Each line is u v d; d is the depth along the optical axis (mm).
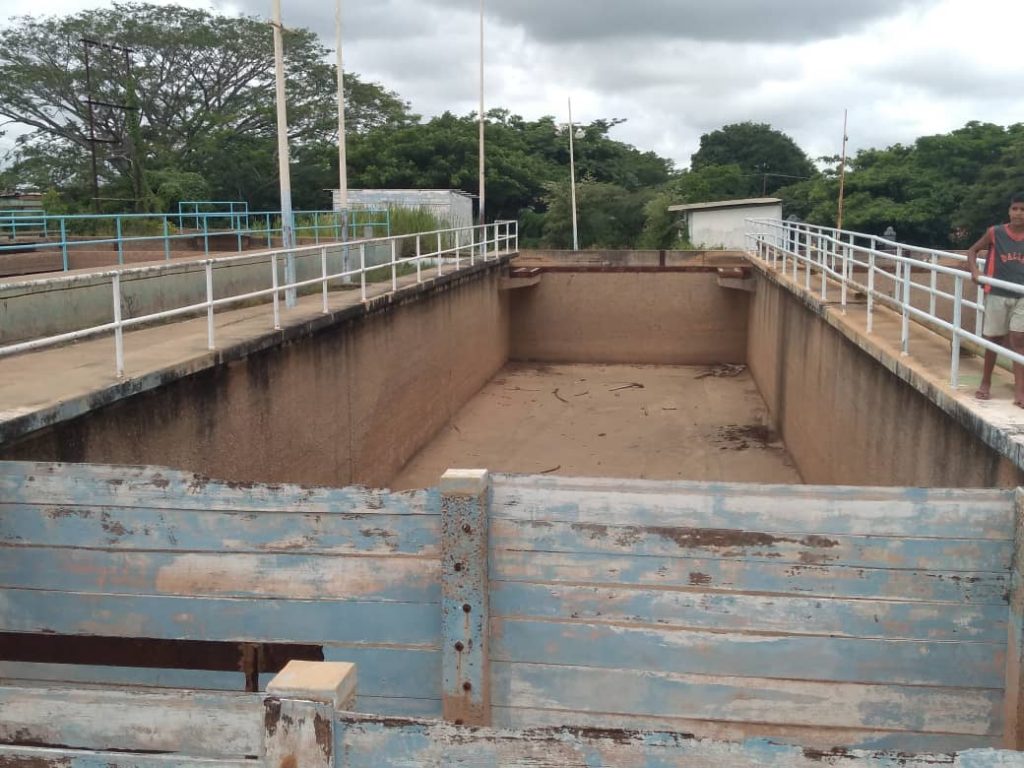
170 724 3082
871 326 9539
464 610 4742
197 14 44750
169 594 5102
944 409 6688
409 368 15469
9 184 40562
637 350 26141
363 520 4910
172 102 44812
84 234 27641
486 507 4754
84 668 5223
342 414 12133
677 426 18594
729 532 4652
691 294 25750
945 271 6895
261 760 2869
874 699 4668
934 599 4598
